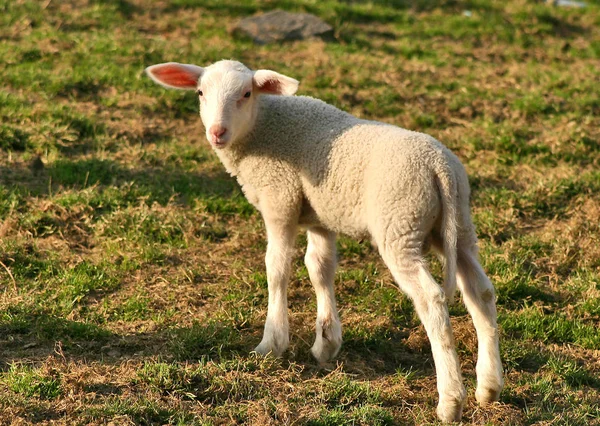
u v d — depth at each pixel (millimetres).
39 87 11523
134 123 10844
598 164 10406
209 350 6391
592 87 12930
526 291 7715
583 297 7652
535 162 10406
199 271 7852
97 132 10469
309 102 6473
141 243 8203
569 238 8602
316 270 6582
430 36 15531
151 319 6965
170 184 9492
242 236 8578
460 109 11820
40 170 9516
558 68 14062
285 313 6434
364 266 8211
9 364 6074
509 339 6977
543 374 6434
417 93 12289
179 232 8555
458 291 7566
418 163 5598
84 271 7637
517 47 15164
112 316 6973
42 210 8555
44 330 6562
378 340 6844
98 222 8484
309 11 15898
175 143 10484
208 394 5793
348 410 5742
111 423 5293
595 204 9250
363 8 16297
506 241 8656
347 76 12766
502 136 10805
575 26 16562
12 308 6840
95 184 9227
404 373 6375
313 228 6602
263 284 7668
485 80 13125
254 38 14438
